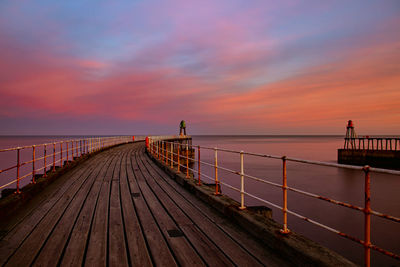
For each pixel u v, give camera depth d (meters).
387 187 22.11
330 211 15.05
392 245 10.72
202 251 3.05
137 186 7.13
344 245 10.74
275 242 3.03
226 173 29.41
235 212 4.09
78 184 7.37
